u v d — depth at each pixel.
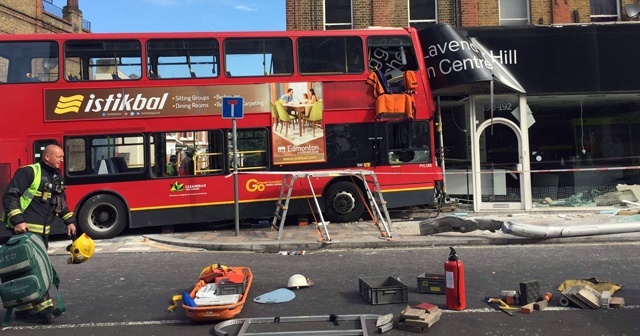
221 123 10.83
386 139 11.30
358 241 9.00
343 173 9.64
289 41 11.10
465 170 13.05
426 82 11.62
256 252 8.97
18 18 24.55
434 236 9.34
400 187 11.33
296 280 6.20
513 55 12.35
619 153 13.27
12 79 10.25
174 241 9.74
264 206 10.90
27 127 10.21
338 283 6.41
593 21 14.29
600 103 13.27
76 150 10.38
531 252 8.09
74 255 5.16
